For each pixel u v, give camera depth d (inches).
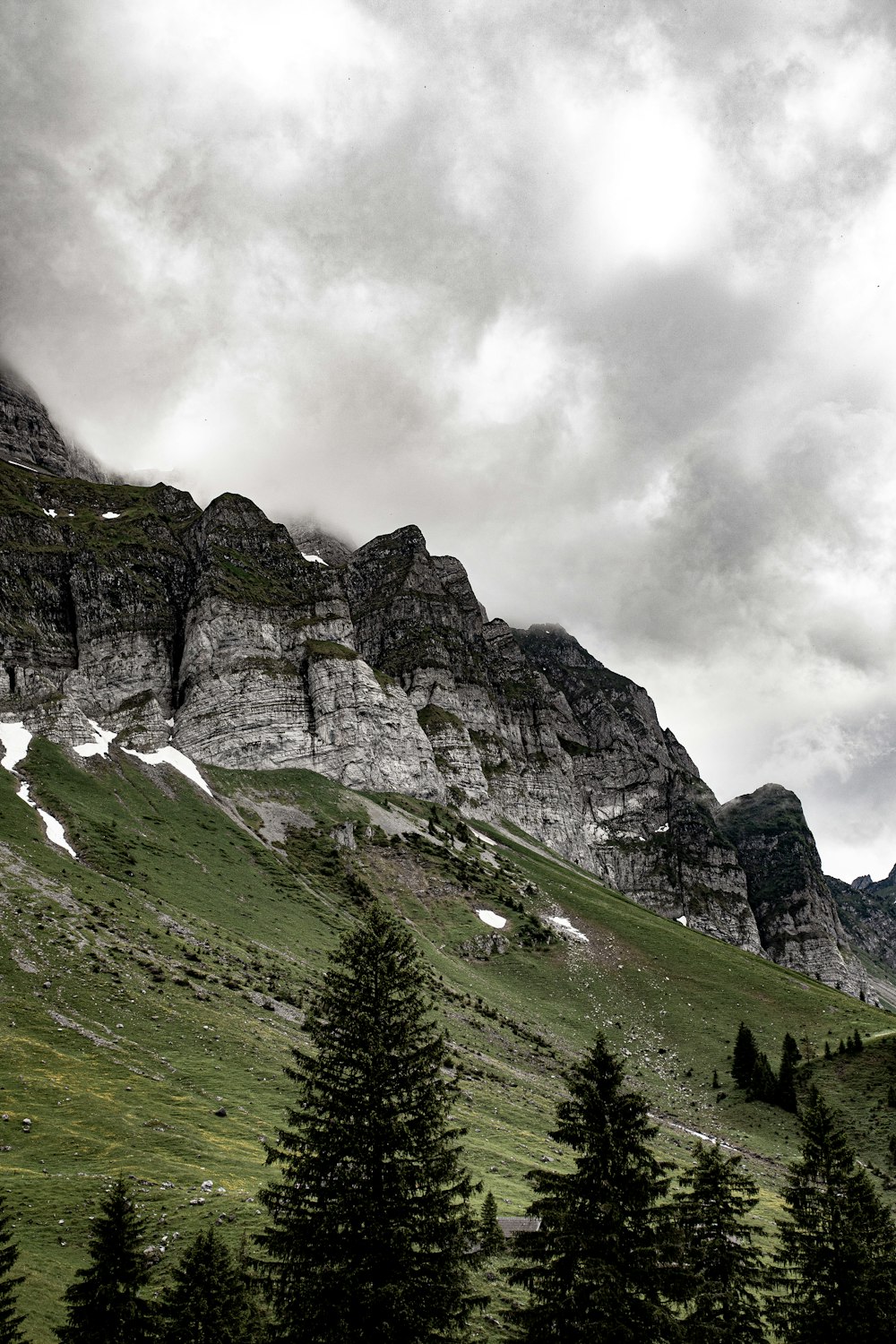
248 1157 2466.8
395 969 1223.5
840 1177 1569.9
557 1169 2945.4
